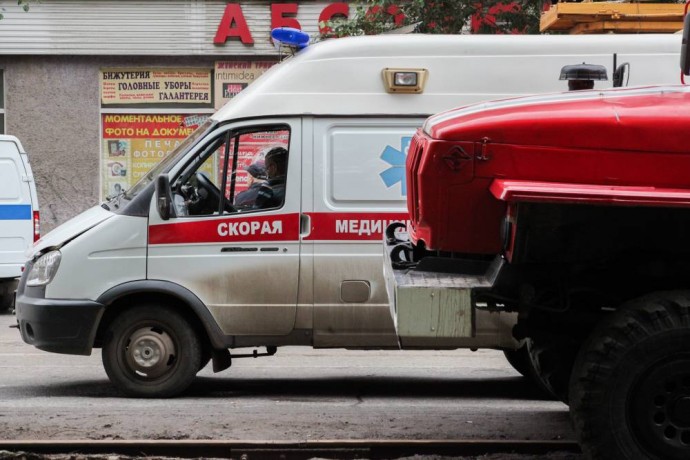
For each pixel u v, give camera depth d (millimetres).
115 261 10148
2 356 13562
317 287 10188
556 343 7387
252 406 9734
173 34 23359
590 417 6414
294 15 23172
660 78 10227
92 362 13016
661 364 6367
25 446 7750
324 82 10359
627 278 6961
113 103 23750
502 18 18359
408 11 18297
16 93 23797
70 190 23922
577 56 10320
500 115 6578
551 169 6426
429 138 6711
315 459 7629
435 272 6930
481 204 6559
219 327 10148
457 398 10484
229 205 10258
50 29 23453
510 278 6633
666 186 6328
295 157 10250
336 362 13281
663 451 6383
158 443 7766
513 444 7820
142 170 23859
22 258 18859
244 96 10453
